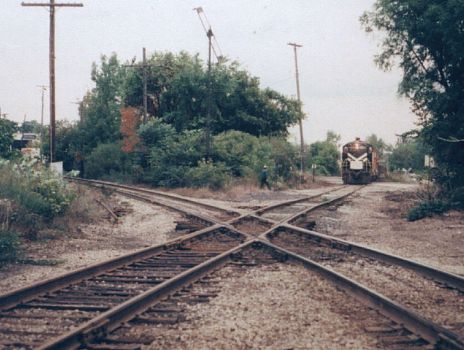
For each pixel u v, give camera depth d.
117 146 47.31
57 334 5.42
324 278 8.25
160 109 50.16
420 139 20.72
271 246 10.73
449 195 19.47
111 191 24.81
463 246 11.97
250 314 6.27
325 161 89.56
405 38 21.17
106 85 59.47
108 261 8.81
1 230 10.49
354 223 16.98
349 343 5.23
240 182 35.91
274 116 51.59
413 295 7.31
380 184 51.06
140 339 5.27
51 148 29.59
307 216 18.44
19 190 13.59
